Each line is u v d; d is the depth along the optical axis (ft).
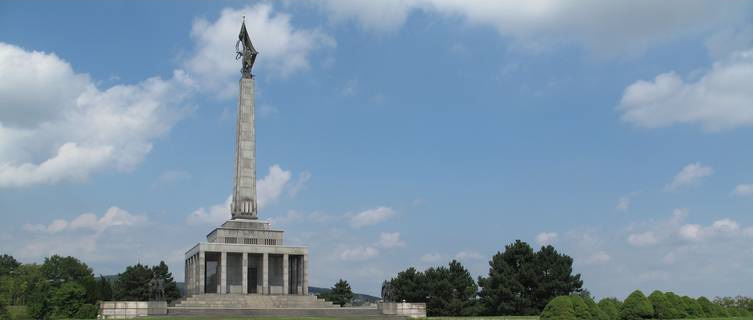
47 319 266.16
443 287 393.09
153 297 276.82
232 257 331.16
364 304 492.54
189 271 355.77
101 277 365.81
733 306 266.77
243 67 347.36
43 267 625.82
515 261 371.76
